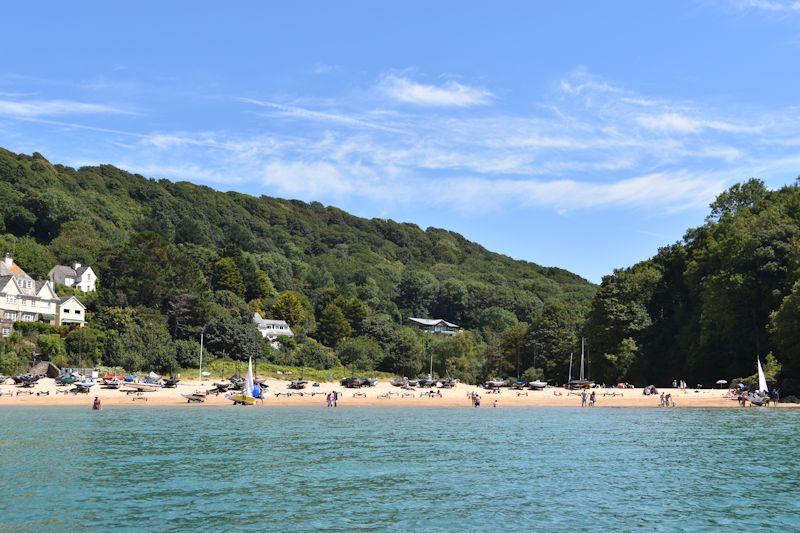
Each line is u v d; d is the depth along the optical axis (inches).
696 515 1311.5
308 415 3331.7
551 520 1264.8
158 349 5231.3
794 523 1263.5
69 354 4849.9
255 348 5895.7
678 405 4040.4
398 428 2723.9
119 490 1460.4
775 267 4288.9
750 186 5728.3
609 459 1937.7
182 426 2667.3
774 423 2928.2
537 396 4680.1
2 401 3624.5
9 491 1439.5
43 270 6427.2
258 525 1212.5
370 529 1197.1
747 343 4471.0
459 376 6747.1
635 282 5689.0
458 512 1311.5
